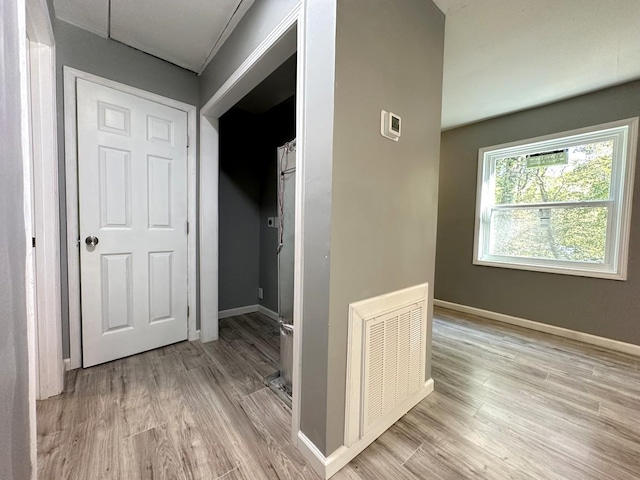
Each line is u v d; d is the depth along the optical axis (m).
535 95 2.56
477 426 1.43
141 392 1.66
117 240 2.00
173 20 1.75
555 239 2.77
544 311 2.79
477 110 2.89
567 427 1.43
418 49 1.45
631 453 1.27
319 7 1.12
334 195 1.09
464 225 3.40
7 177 0.57
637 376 1.94
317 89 1.13
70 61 1.77
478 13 1.59
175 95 2.24
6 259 0.56
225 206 3.09
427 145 1.58
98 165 1.90
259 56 1.51
